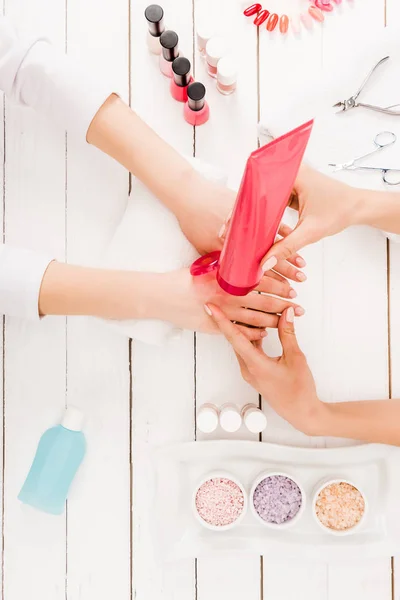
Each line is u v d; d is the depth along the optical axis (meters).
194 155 0.94
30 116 0.94
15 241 0.94
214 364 0.94
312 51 0.94
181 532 0.93
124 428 0.94
